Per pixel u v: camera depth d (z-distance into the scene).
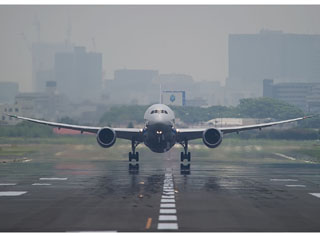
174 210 96.50
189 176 163.38
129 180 150.25
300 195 118.75
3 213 93.50
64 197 114.12
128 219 87.56
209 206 101.62
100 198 112.56
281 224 83.50
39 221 85.94
